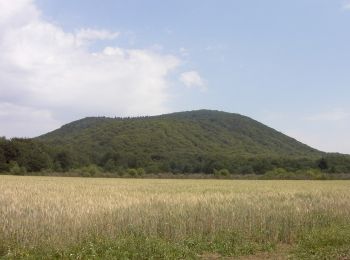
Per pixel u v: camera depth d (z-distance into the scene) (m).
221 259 12.25
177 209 18.02
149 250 11.86
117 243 12.16
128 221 15.29
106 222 14.82
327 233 14.49
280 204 21.50
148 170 103.31
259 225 16.05
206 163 108.00
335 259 11.33
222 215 17.09
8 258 11.09
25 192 27.03
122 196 24.45
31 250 11.82
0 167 88.88
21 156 93.00
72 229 13.66
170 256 11.54
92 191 29.94
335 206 21.66
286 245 14.57
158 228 14.92
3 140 95.00
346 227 16.17
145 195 26.16
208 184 48.94
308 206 21.05
